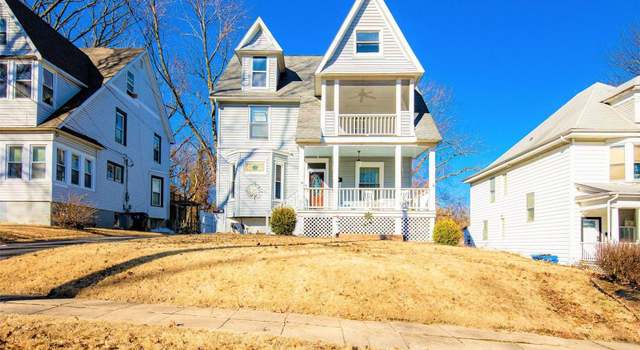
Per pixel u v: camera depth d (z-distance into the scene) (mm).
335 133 18562
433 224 17750
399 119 18516
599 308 8641
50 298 7379
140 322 6078
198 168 38406
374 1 18922
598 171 16406
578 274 10461
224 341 5367
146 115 25656
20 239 12945
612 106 17984
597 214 16922
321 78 18797
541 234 18781
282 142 21078
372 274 8797
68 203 16703
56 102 18297
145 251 10008
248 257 9523
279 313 7266
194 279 8281
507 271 9969
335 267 9008
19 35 17297
